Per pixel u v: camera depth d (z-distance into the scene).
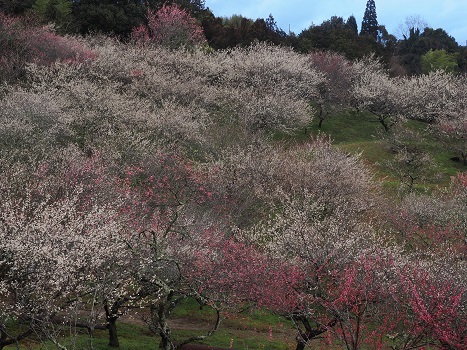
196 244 21.61
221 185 30.16
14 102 36.09
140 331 21.25
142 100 47.12
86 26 70.69
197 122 44.50
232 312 23.27
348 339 17.05
